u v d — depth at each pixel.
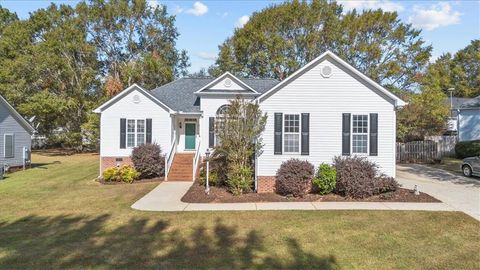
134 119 25.16
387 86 42.75
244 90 26.09
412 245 9.89
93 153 45.44
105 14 47.06
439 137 34.31
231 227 11.77
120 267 8.28
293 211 13.96
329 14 43.75
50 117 44.31
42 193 18.48
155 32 49.34
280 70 44.09
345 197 16.44
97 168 29.39
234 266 8.34
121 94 24.98
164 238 10.62
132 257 8.96
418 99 36.72
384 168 17.91
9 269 8.16
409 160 31.45
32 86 43.94
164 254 9.20
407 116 34.06
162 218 13.07
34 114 41.44
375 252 9.34
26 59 42.47
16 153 29.62
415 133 34.59
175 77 51.69
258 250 9.50
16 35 45.56
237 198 16.55
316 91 18.08
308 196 16.75
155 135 25.14
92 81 45.31
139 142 25.16
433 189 18.28
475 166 22.14
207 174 18.06
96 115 41.62
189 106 27.03
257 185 18.06
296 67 42.56
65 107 41.69
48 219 13.12
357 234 10.92
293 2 43.88
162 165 24.11
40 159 38.25
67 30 44.97
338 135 18.03
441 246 9.80
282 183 16.91
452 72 66.31
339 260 8.76
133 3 48.47
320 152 18.05
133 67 45.28
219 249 9.58
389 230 11.34
